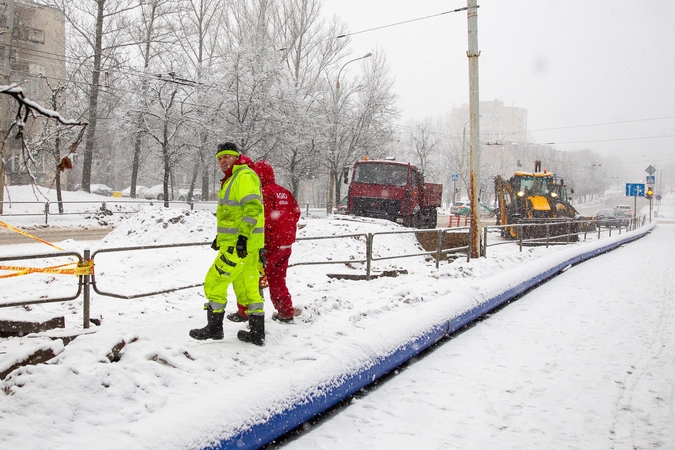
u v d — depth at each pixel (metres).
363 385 5.09
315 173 36.44
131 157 56.94
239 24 39.81
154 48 37.31
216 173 42.06
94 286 5.58
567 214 27.09
